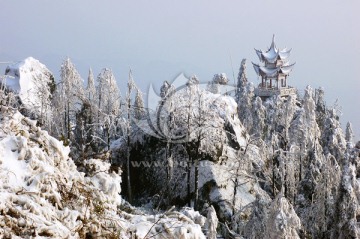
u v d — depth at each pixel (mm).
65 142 9289
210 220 24188
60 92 48906
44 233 6125
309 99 57656
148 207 41312
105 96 52531
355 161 46281
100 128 52719
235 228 35219
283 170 37500
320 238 36000
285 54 80562
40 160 7344
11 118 7844
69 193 7582
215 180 40594
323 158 46000
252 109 64188
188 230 8172
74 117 51219
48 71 52750
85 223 7121
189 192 39906
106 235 7297
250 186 42719
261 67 80125
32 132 8062
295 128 52344
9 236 5762
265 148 40594
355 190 35000
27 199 6371
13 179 6641
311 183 42562
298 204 41500
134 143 45125
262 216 30953
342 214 33438
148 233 7750
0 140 7074
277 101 63562
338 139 55656
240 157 39938
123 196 44531
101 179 8961
